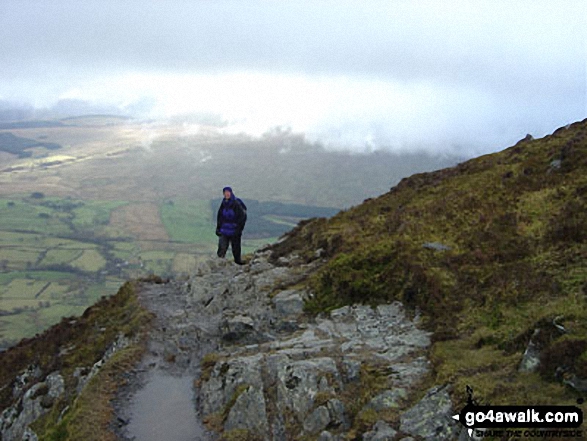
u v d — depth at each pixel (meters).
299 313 19.92
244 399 14.19
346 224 28.59
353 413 12.55
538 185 23.23
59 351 27.31
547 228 18.42
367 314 18.22
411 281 18.38
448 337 14.75
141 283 29.73
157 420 14.25
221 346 18.52
